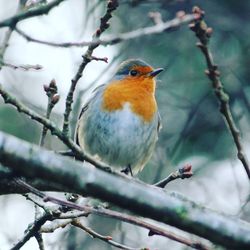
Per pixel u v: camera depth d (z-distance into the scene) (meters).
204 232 4.64
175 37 14.27
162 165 12.68
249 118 13.98
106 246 11.77
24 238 7.30
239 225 4.65
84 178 4.62
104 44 6.18
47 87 6.62
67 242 11.49
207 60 6.16
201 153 13.88
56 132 5.96
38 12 5.80
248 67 14.01
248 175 6.29
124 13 14.49
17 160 4.56
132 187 4.65
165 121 14.01
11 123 13.07
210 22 14.57
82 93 12.10
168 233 4.99
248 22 14.68
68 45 6.20
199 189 13.38
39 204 7.14
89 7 12.18
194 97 14.16
